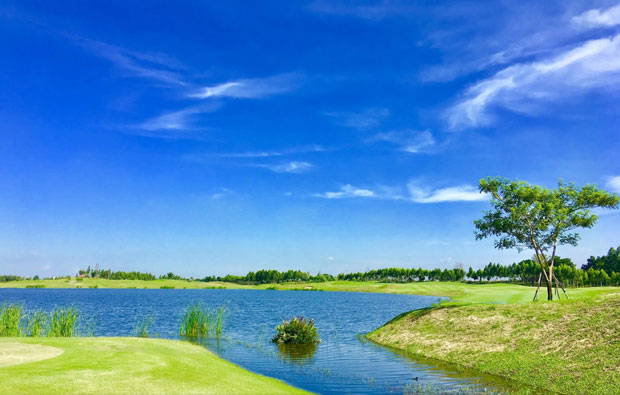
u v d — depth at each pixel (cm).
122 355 2069
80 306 8862
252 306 9331
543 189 3988
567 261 15912
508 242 4100
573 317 2734
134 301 11488
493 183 4091
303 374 2302
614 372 1884
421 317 3775
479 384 2062
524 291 7519
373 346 3356
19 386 1393
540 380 2042
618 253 18888
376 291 19162
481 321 3194
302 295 16975
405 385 2056
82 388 1426
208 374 1895
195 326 4028
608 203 3831
